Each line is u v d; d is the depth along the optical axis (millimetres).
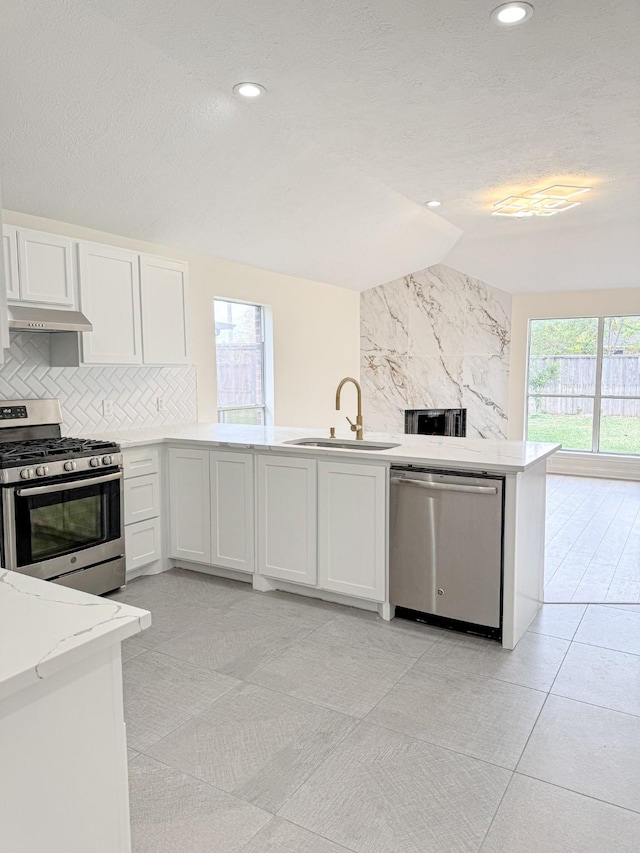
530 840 1709
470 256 6852
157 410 4535
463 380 7598
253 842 1706
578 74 2680
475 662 2762
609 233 5844
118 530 3506
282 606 3404
